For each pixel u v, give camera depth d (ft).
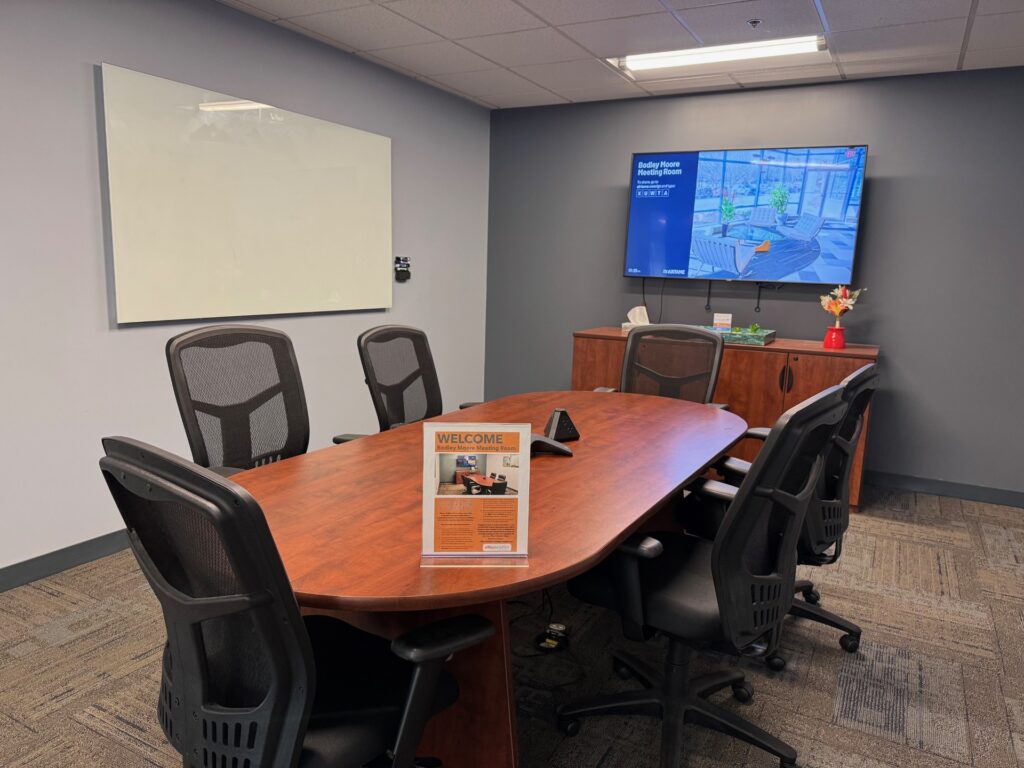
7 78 7.75
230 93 10.23
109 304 9.03
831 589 8.79
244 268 10.71
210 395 6.36
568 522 4.81
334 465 6.02
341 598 3.64
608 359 13.48
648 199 14.05
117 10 8.71
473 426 4.09
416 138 13.94
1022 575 9.23
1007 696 6.57
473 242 16.01
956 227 11.98
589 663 7.01
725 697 6.53
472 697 4.81
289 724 3.25
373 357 8.25
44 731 5.73
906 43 10.36
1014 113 11.39
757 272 13.33
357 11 9.93
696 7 9.32
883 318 12.71
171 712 3.59
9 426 8.14
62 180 8.37
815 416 4.71
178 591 3.29
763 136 13.33
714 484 6.06
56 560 8.66
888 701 6.48
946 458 12.53
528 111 15.55
